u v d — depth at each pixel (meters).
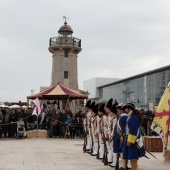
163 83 45.34
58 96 24.59
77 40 39.34
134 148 9.13
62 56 38.91
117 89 65.88
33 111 22.33
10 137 22.94
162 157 13.69
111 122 10.88
